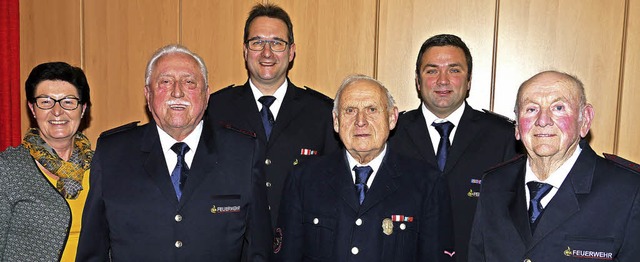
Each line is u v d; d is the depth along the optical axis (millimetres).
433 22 3691
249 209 2336
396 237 2154
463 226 2676
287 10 3814
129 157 2252
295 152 2893
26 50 4012
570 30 3590
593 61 3582
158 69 2186
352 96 2176
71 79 2361
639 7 3525
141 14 3918
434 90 2809
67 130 2350
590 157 1936
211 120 2457
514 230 1969
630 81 3559
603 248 1818
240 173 2314
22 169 2225
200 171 2248
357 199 2209
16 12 3955
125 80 3949
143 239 2166
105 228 2217
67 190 2291
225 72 3881
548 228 1886
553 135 1831
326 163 2326
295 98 3027
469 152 2771
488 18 3650
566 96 1838
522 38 3633
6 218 2168
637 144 3576
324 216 2207
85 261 2168
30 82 2338
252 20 2994
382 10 3729
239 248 2291
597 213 1845
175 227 2176
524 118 1891
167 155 2283
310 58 3811
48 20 3984
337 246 2160
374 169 2268
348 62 3779
